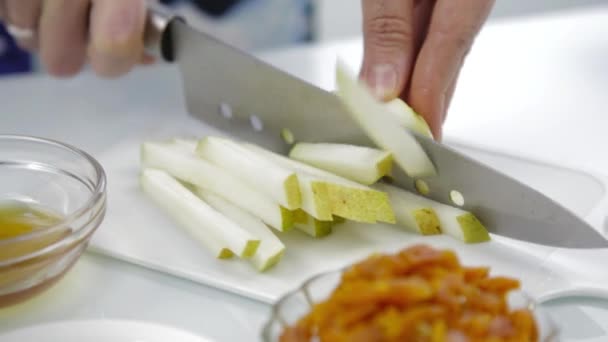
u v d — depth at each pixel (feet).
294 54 6.54
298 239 3.75
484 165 3.64
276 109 4.49
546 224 3.55
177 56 5.04
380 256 2.60
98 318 3.21
